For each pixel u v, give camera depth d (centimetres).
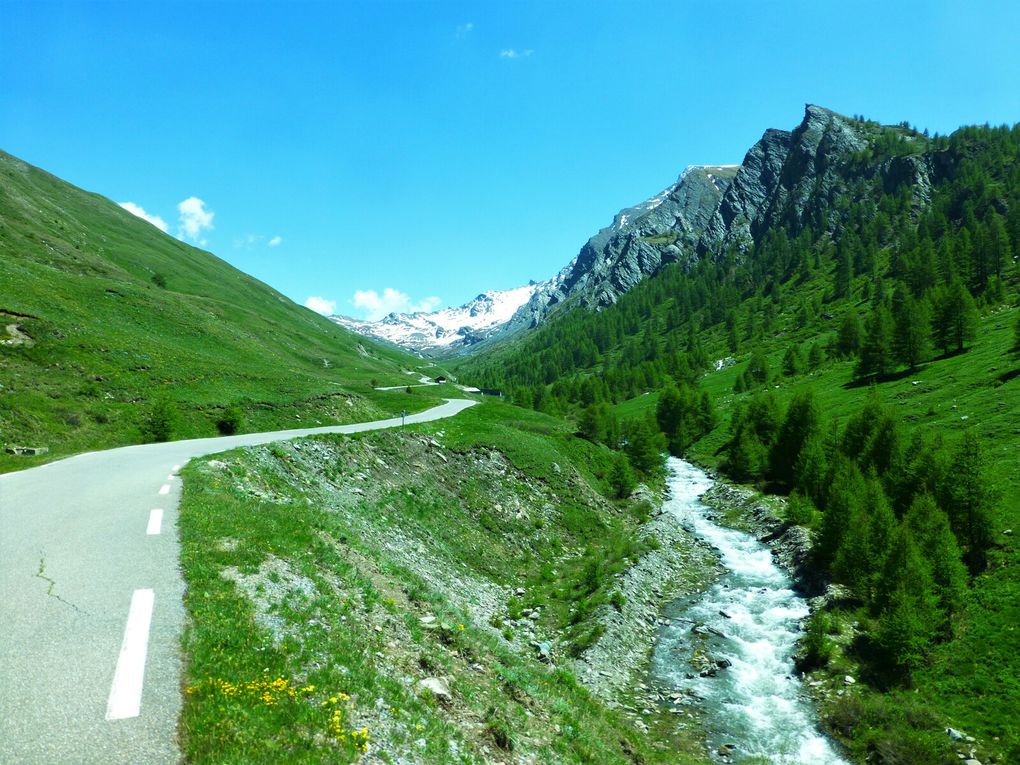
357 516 3161
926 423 6881
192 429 4747
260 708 791
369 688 970
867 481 4950
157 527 1545
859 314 16550
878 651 2877
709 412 11131
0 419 3522
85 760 641
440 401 9444
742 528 5691
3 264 6531
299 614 1139
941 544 3253
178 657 882
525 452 5447
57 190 15562
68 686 773
